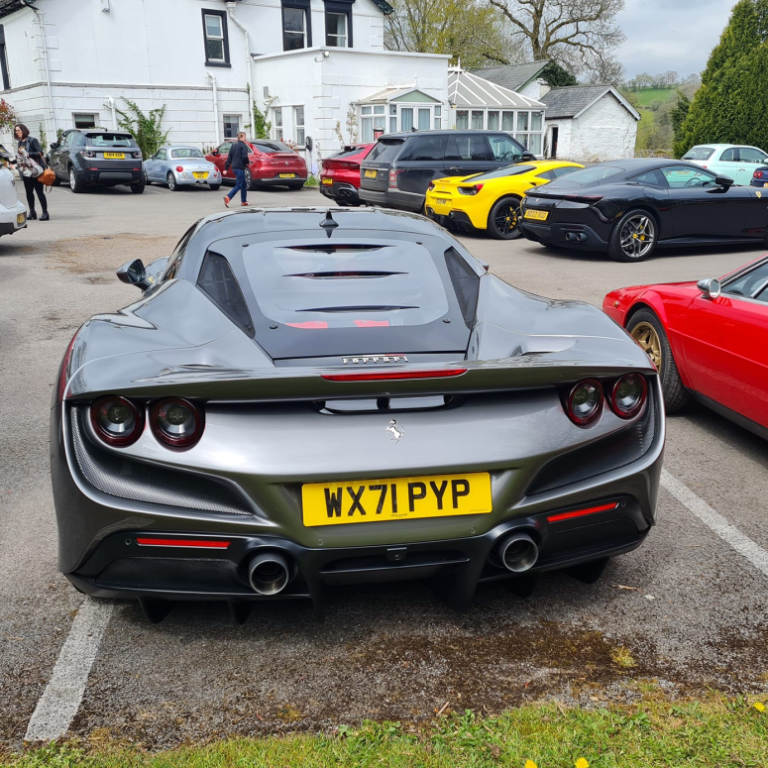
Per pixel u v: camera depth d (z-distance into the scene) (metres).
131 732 1.98
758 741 1.93
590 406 2.23
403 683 2.18
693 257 10.84
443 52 44.53
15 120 25.61
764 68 25.89
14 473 3.62
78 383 2.07
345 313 2.58
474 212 12.45
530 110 28.70
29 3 22.75
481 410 2.15
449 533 2.10
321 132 25.06
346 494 2.04
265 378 1.90
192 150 22.95
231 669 2.23
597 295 8.09
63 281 8.62
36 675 2.20
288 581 2.09
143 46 24.88
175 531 2.03
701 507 3.36
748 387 3.70
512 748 1.91
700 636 2.42
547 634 2.42
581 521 2.25
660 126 54.34
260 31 26.94
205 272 2.92
